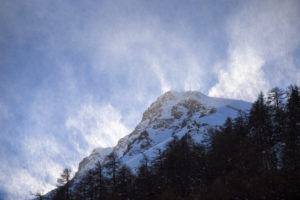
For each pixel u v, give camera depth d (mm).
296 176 30141
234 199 29984
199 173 41656
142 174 43469
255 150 37969
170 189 38406
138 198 39250
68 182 43250
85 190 42469
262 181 30469
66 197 42219
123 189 41438
